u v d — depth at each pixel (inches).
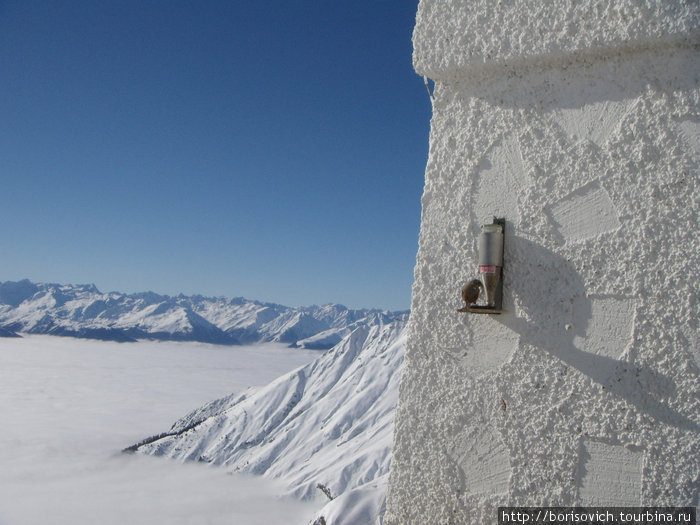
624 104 77.2
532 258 82.4
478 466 85.0
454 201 89.6
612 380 75.9
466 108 89.7
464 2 87.6
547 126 82.7
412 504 89.7
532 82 84.3
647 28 73.2
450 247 89.4
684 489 71.1
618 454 75.4
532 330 81.8
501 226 83.5
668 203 73.6
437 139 91.9
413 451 90.2
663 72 74.9
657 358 73.4
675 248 72.9
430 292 90.6
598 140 78.7
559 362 79.7
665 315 73.1
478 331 86.4
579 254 79.0
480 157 87.8
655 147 74.8
